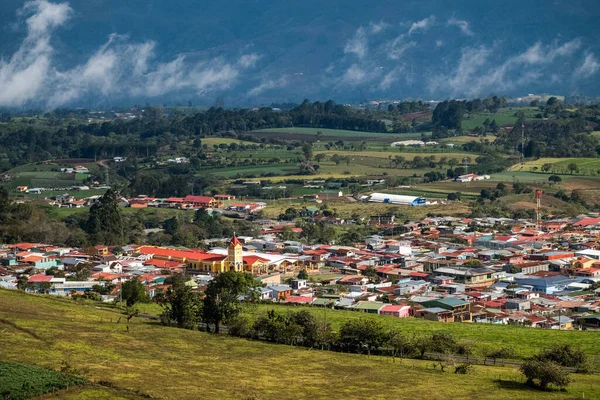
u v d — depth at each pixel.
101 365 163.62
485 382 173.88
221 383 162.00
